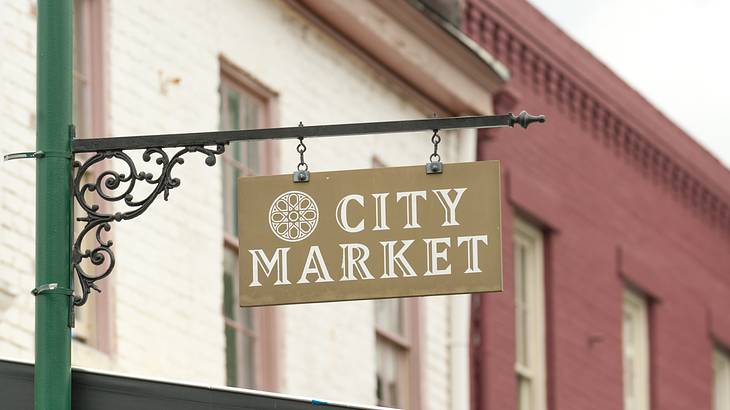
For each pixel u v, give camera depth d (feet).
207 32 56.59
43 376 31.37
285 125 59.62
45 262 31.60
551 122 75.20
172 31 55.16
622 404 77.66
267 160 59.21
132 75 53.42
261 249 31.89
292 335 59.11
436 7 67.31
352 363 61.87
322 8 61.16
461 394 67.10
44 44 32.37
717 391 87.04
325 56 61.93
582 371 75.41
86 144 32.04
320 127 31.78
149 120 53.72
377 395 63.41
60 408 31.35
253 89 58.85
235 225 57.36
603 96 78.33
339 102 62.34
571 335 75.00
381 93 64.69
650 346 81.15
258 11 59.00
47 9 32.48
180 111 55.01
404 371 65.21
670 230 83.30
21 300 47.85
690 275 84.69
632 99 80.38
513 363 71.46
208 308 55.06
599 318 77.00
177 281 53.98
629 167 80.53
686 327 83.92
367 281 31.65
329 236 31.83
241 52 58.03
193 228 54.95
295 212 31.94
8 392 32.35
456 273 31.58
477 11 71.26
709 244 86.58
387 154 64.59
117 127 52.54
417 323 65.82
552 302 74.18
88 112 52.24
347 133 31.73
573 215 76.18
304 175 31.99
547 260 74.54
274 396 32.94
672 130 83.30
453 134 68.13
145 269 52.80
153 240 53.26
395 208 31.83
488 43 71.77
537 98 74.54
